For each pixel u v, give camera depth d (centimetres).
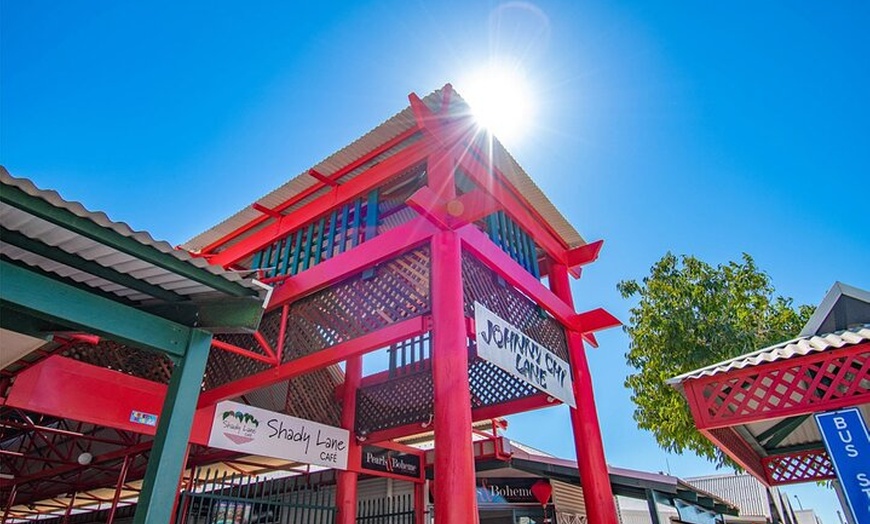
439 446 326
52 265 259
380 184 504
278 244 590
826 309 523
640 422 984
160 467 246
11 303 222
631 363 1001
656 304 1002
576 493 883
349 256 482
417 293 424
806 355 360
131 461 698
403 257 451
